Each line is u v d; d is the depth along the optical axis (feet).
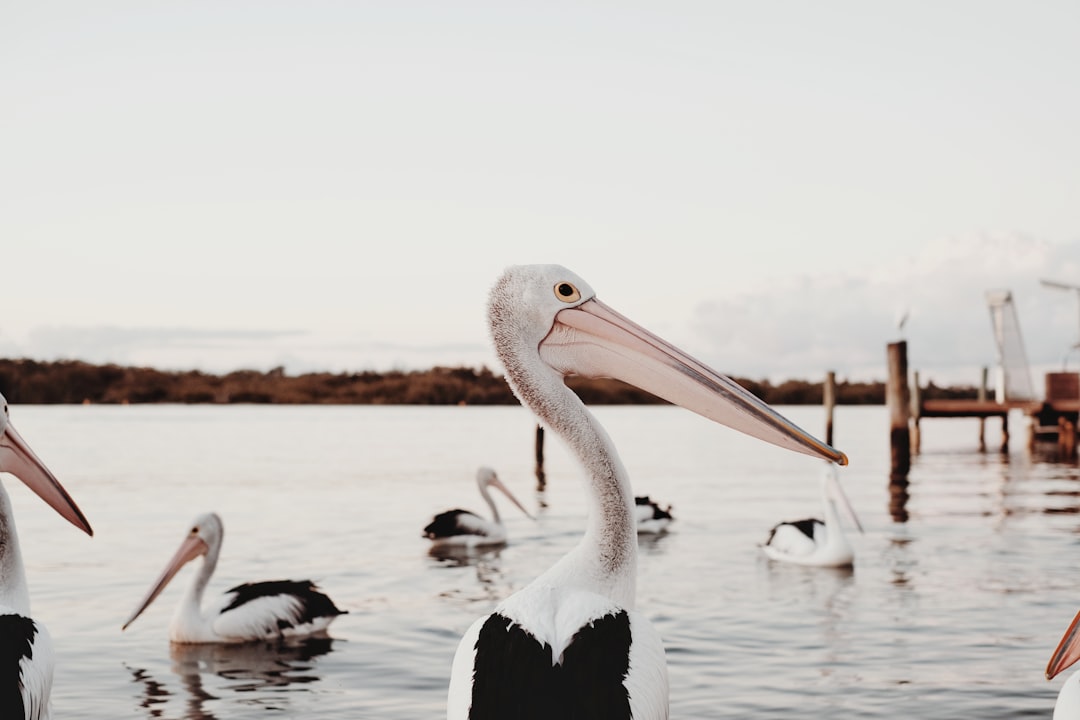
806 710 27.22
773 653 33.09
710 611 39.52
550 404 15.07
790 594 43.04
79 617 39.83
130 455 131.44
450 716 12.60
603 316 15.35
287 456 133.18
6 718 15.39
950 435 199.82
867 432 213.87
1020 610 39.14
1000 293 127.44
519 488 92.89
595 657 12.34
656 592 43.75
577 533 64.39
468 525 58.65
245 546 58.08
